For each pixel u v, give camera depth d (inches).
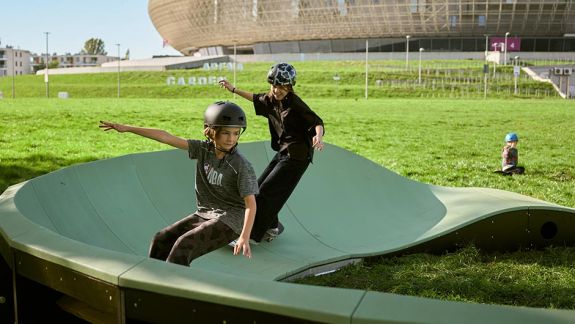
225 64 2667.3
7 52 5305.1
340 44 3472.0
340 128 738.8
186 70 2409.0
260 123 756.6
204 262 168.7
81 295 89.3
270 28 3553.2
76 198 161.8
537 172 446.3
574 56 3088.1
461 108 1131.3
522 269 184.4
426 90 1684.3
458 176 422.6
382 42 3371.1
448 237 205.8
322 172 242.7
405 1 3196.4
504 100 1454.2
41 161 391.5
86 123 668.1
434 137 668.7
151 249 134.8
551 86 1801.2
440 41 3294.8
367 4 3257.9
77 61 6437.0
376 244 206.4
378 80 1913.1
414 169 446.9
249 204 125.2
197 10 3850.9
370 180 247.1
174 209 193.6
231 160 126.9
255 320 72.9
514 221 213.0
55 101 1173.7
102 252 91.1
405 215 234.1
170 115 828.6
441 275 175.9
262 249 186.4
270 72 173.0
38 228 105.0
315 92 1600.6
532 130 765.3
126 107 983.6
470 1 3134.8
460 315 64.2
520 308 65.1
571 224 216.7
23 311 104.7
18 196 129.1
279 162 182.7
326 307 68.5
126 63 3221.0
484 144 615.2
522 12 3132.4
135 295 81.4
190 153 131.2
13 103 1043.9
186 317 77.9
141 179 193.6
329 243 203.5
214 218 128.6
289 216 215.9
